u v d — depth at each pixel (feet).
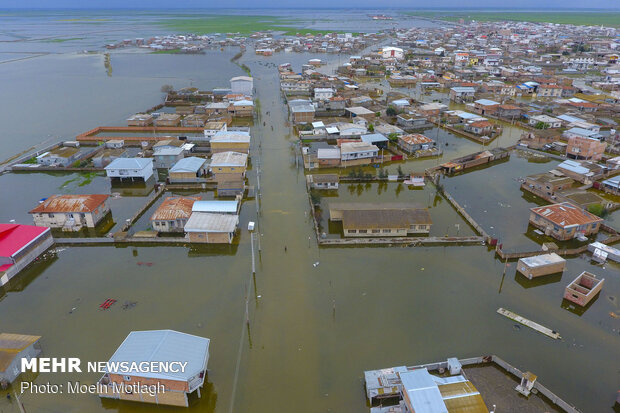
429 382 107.86
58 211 203.82
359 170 284.20
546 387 121.08
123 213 225.35
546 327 144.66
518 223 216.13
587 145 292.40
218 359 130.00
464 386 108.68
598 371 126.93
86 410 113.50
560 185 243.60
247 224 212.02
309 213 223.51
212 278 170.30
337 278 170.60
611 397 118.42
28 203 237.66
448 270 176.35
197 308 152.66
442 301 157.38
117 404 115.44
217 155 270.87
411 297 159.43
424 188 258.78
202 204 208.64
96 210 210.79
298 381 122.62
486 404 113.09
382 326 144.36
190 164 264.72
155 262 181.06
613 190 249.14
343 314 150.00
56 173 280.92
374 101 474.08
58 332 141.18
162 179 271.08
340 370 126.31
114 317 148.25
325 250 190.29
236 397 117.29
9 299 157.89
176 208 205.05
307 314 149.89
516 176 279.90
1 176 274.57
